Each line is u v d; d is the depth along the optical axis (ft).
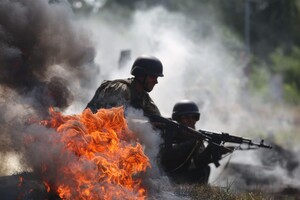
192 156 34.91
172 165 33.22
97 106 28.96
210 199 28.09
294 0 184.75
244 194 30.22
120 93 28.99
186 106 37.47
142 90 30.07
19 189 22.74
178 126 30.99
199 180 34.91
